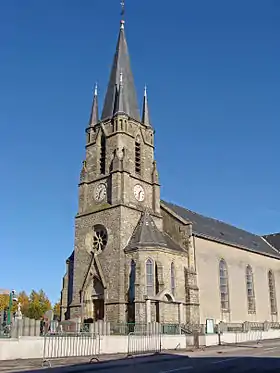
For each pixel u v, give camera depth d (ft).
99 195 164.76
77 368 69.87
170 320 138.51
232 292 181.06
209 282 168.25
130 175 161.79
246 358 82.38
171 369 65.00
